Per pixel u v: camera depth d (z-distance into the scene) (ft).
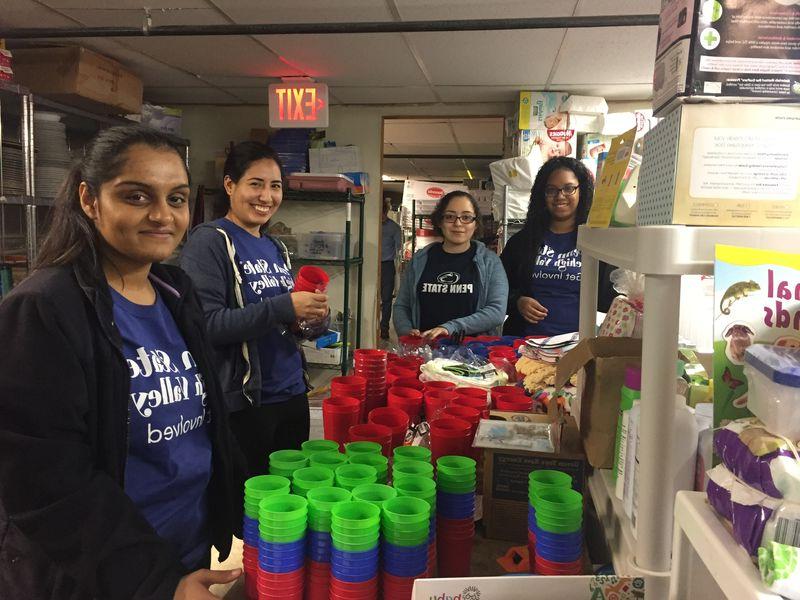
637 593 2.21
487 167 30.63
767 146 2.20
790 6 2.14
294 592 2.57
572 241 8.70
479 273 8.79
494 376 5.49
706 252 2.14
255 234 6.38
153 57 11.47
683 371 3.51
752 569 1.54
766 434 1.66
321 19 9.37
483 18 9.12
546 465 3.44
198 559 3.47
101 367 2.80
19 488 2.45
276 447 6.52
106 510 2.60
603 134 13.05
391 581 2.54
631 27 9.18
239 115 15.74
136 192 2.89
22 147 9.84
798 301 2.01
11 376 2.46
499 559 3.22
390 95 14.17
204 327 3.67
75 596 2.76
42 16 9.47
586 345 3.46
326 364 14.92
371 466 3.09
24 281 2.76
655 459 2.28
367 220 15.67
